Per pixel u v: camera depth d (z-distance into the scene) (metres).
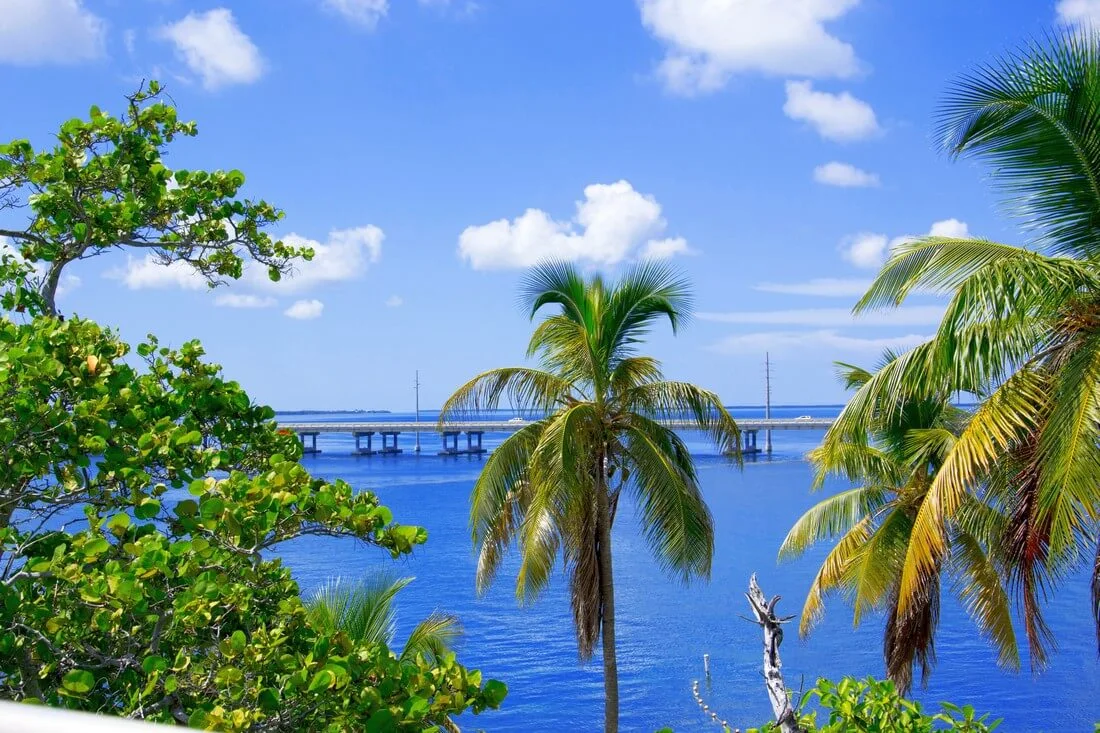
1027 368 9.59
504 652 34.66
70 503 5.62
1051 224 9.92
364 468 120.00
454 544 59.09
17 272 7.12
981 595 17.12
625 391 16.72
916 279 9.88
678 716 27.77
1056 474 8.73
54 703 4.67
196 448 6.29
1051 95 9.16
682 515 16.05
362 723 4.60
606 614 16.52
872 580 17.14
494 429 140.88
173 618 4.89
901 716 7.01
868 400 10.50
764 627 7.48
